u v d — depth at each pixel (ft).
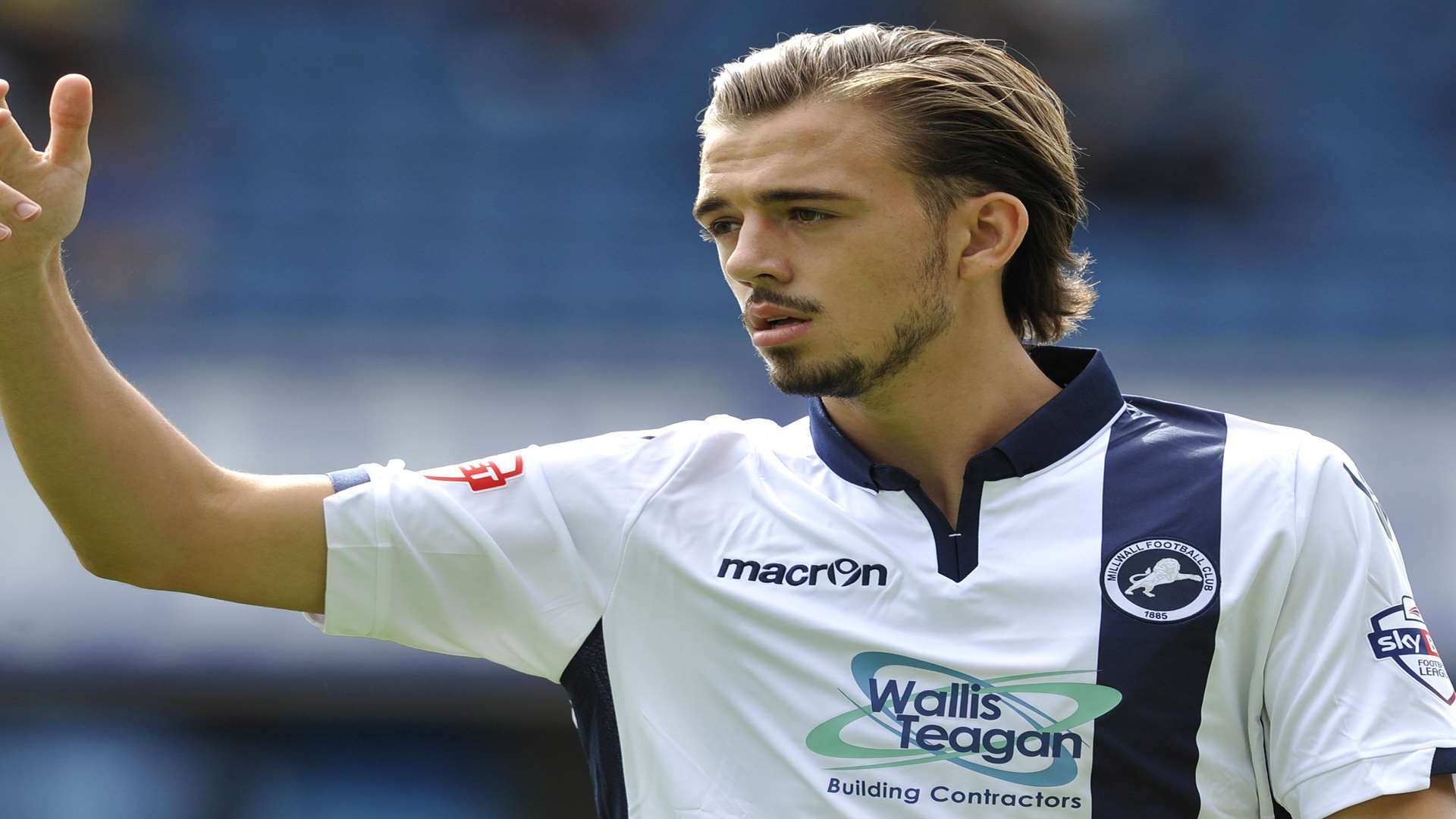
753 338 21.80
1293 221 111.55
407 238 113.91
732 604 21.67
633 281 112.78
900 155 21.36
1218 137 110.93
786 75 21.57
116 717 67.82
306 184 115.55
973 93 22.07
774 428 23.94
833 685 20.98
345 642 68.08
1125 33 114.93
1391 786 19.54
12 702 66.80
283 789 68.95
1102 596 20.76
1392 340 107.65
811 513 22.08
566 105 120.98
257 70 120.26
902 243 21.33
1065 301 24.52
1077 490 21.63
